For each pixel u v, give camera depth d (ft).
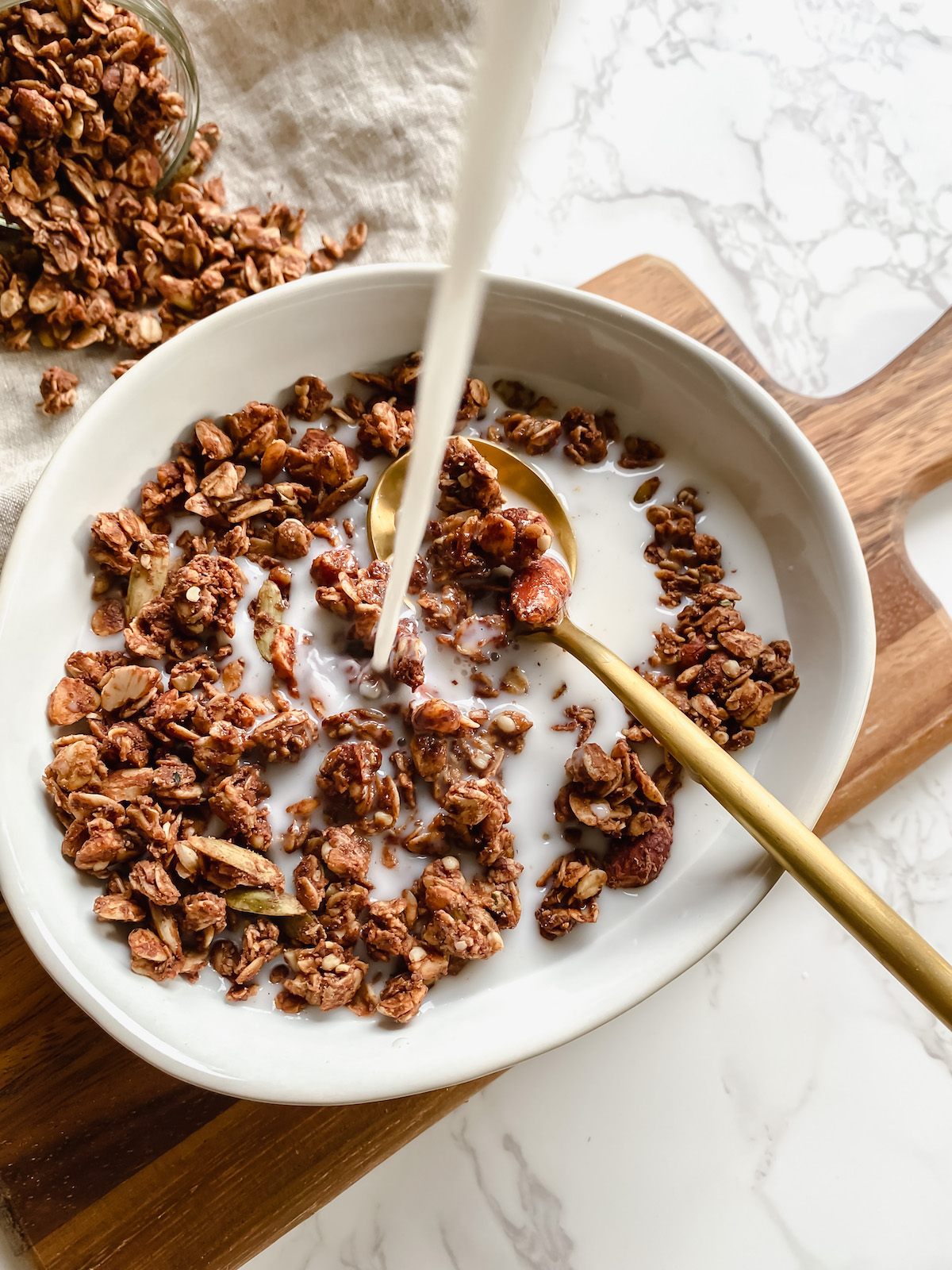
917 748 1.35
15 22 1.32
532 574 1.27
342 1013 1.21
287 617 1.28
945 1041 1.38
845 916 1.14
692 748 1.20
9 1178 1.24
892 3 1.60
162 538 1.28
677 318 1.42
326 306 1.28
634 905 1.25
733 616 1.29
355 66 1.45
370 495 1.32
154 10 1.33
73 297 1.36
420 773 1.25
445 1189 1.35
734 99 1.57
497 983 1.23
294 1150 1.26
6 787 1.17
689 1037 1.37
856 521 1.38
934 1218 1.36
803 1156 1.36
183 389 1.27
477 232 1.06
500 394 1.35
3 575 1.19
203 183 1.43
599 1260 1.35
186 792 1.21
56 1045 1.26
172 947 1.19
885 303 1.53
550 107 1.55
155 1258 1.24
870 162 1.57
